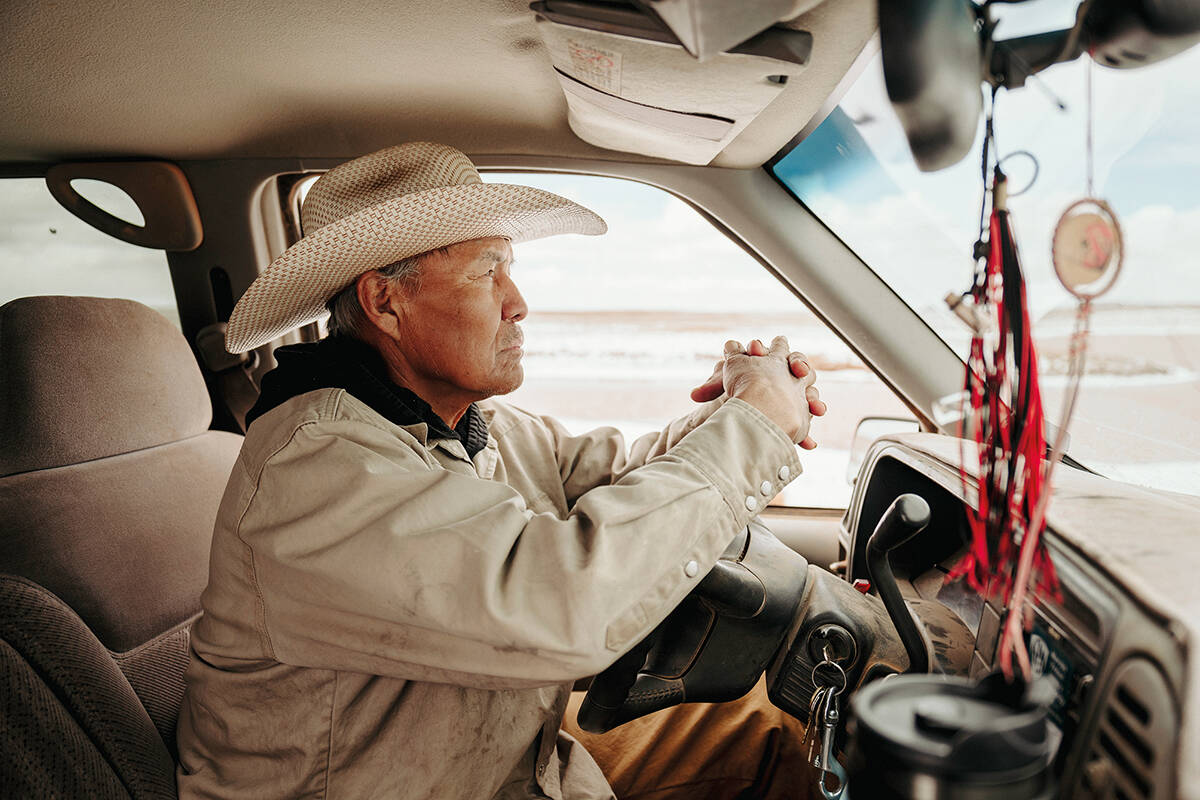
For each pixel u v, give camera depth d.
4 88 1.17
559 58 1.01
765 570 0.95
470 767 0.92
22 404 1.07
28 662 0.87
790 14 0.75
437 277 0.99
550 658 0.76
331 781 0.90
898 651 0.93
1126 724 0.51
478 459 1.18
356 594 0.78
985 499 0.74
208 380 1.62
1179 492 0.88
